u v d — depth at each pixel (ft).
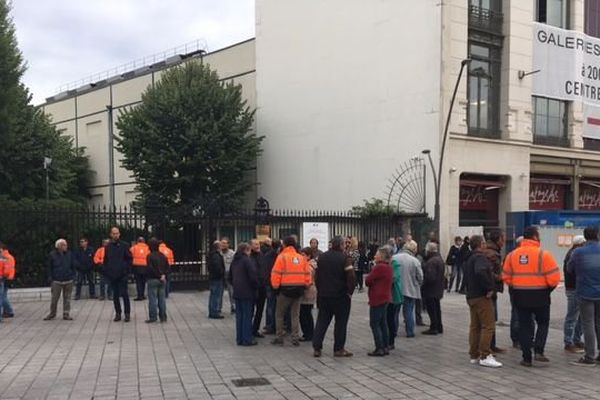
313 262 36.60
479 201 82.33
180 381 25.07
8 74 72.28
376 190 85.30
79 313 45.83
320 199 94.94
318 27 95.81
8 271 42.52
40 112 107.04
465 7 79.00
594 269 27.66
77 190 147.23
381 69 84.99
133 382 24.88
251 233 67.56
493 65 83.82
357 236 73.36
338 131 91.91
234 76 114.42
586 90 94.07
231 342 34.22
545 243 70.38
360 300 55.62
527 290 27.43
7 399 22.43
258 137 102.17
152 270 41.32
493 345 30.66
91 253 55.16
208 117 95.45
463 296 59.52
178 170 93.56
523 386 24.08
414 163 79.51
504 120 83.30
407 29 81.15
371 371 26.94
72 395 22.93
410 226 75.66
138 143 95.76
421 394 22.99
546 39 89.35
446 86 76.79
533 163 87.66
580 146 92.53
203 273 64.80
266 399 22.34
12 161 99.35
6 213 56.29
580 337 31.78
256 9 107.86
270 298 37.29
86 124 153.58
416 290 35.81
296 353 31.14
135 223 63.05
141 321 42.09
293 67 100.27
